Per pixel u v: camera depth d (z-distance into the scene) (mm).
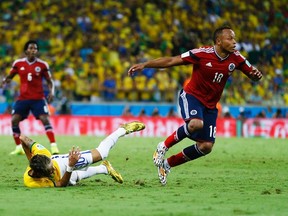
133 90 67250
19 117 38500
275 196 20531
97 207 17969
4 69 70062
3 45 73250
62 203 18719
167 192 21469
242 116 64438
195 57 22703
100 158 22609
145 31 76000
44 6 77938
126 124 23312
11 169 30000
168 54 73938
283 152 41406
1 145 45875
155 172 28859
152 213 16938
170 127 59750
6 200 19297
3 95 65188
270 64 77062
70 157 21641
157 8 78938
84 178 23031
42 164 21969
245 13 82688
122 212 17109
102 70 69375
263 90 71688
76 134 60531
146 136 58469
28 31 74938
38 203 18703
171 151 42875
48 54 72062
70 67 69875
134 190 21906
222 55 22734
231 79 70500
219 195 20750
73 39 73875
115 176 23484
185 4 80125
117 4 78562
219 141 52156
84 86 67062
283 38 81500
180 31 76562
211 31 78625
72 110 64375
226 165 32500
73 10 77312
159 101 67062
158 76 68375
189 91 23062
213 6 81250
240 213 17016
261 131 61406
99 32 75125
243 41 78875
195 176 27281
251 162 34312
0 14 77500
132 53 72375
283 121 61188
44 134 59094
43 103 38375
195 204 18688
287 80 75312
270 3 84750
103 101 66562
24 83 38219
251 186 23578
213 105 23250
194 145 23578
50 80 38531
